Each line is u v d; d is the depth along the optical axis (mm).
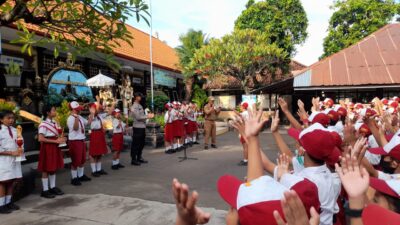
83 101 12312
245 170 7910
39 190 6195
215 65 18141
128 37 2883
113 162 8219
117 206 5090
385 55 13703
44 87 11109
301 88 13617
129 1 2764
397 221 1441
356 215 1672
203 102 22656
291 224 1104
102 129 7582
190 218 1226
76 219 4574
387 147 2646
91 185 6578
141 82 19547
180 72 22703
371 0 22047
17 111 7777
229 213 1722
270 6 21625
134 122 8727
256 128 1811
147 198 5609
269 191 1419
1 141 4961
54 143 5816
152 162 9109
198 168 8203
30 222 4496
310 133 2211
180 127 11086
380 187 2182
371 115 3713
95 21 2930
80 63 14328
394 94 14039
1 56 10523
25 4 2477
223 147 12203
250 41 18578
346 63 13867
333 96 15398
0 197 4895
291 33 21797
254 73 19516
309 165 2221
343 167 1794
